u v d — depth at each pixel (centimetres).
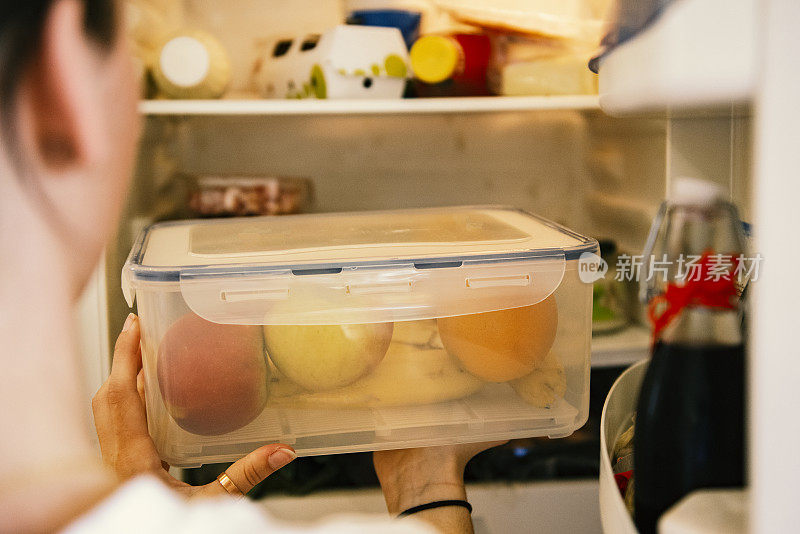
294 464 80
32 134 19
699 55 23
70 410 19
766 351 23
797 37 21
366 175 112
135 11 77
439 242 48
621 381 44
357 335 42
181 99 83
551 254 44
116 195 20
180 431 43
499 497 76
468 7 86
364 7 88
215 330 41
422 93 86
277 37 94
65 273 20
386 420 44
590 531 72
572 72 84
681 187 33
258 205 89
